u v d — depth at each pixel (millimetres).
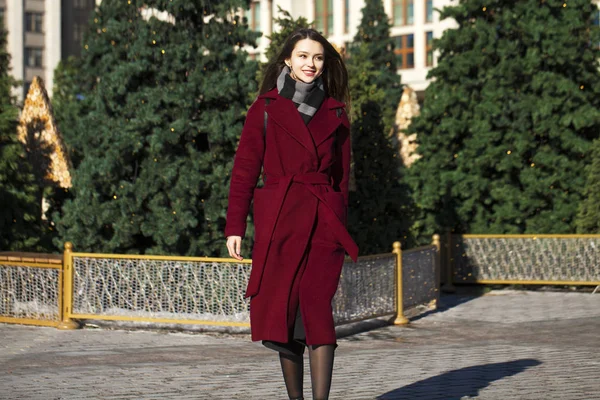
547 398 8086
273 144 6125
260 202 6117
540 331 13758
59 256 14062
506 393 8320
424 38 66625
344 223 6148
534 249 20375
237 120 15820
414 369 9867
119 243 15477
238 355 11109
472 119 21922
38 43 89000
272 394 8383
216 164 15695
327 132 6129
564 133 21297
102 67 16109
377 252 16531
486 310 16938
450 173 21688
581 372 9562
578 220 20766
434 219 21859
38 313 13906
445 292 20609
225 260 13242
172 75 15547
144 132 15508
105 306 13633
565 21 21562
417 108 28031
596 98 21984
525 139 21281
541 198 21359
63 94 41656
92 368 9984
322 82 6289
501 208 21406
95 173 15562
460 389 8547
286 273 6016
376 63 56250
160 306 13484
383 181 16609
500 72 21688
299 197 6059
